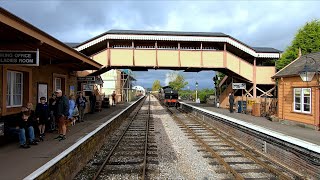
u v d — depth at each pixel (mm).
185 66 24797
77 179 8016
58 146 9180
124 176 8180
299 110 16031
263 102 20734
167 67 25078
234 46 25594
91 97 22141
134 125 19719
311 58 16672
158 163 9617
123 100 50812
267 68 26047
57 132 12125
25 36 7828
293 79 16562
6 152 8297
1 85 10062
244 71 25750
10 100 11094
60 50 10266
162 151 11469
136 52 24422
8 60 8297
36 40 8344
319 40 28219
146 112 31672
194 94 53969
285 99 17344
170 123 20922
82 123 15516
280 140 10117
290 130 13547
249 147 12414
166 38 24312
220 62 25234
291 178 8312
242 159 10211
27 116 9156
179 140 13930
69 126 14078
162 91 50125
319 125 13867
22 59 8328
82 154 9133
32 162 7203
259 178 8008
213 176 8297
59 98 10500
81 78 21406
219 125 18312
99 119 17641
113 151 11164
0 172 6367
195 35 24688
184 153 11156
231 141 14078
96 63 17266
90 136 10336
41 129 10156
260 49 26734
